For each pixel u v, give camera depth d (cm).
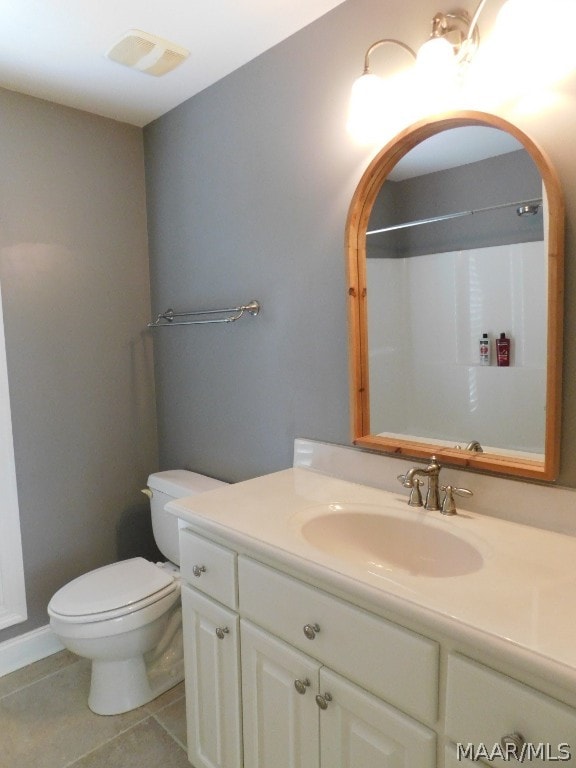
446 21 122
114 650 166
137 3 145
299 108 163
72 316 215
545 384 114
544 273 113
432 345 135
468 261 127
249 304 186
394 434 145
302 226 166
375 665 93
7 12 148
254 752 124
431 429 137
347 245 149
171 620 195
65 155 210
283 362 177
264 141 176
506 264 120
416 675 87
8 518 199
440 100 127
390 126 139
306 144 162
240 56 175
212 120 195
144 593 170
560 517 113
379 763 94
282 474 164
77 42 165
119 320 230
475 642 76
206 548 132
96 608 162
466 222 126
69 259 213
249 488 149
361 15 143
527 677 74
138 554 242
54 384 211
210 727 138
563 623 77
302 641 108
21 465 203
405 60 133
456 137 126
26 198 200
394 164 139
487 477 124
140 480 241
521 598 85
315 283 163
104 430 227
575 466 111
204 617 136
